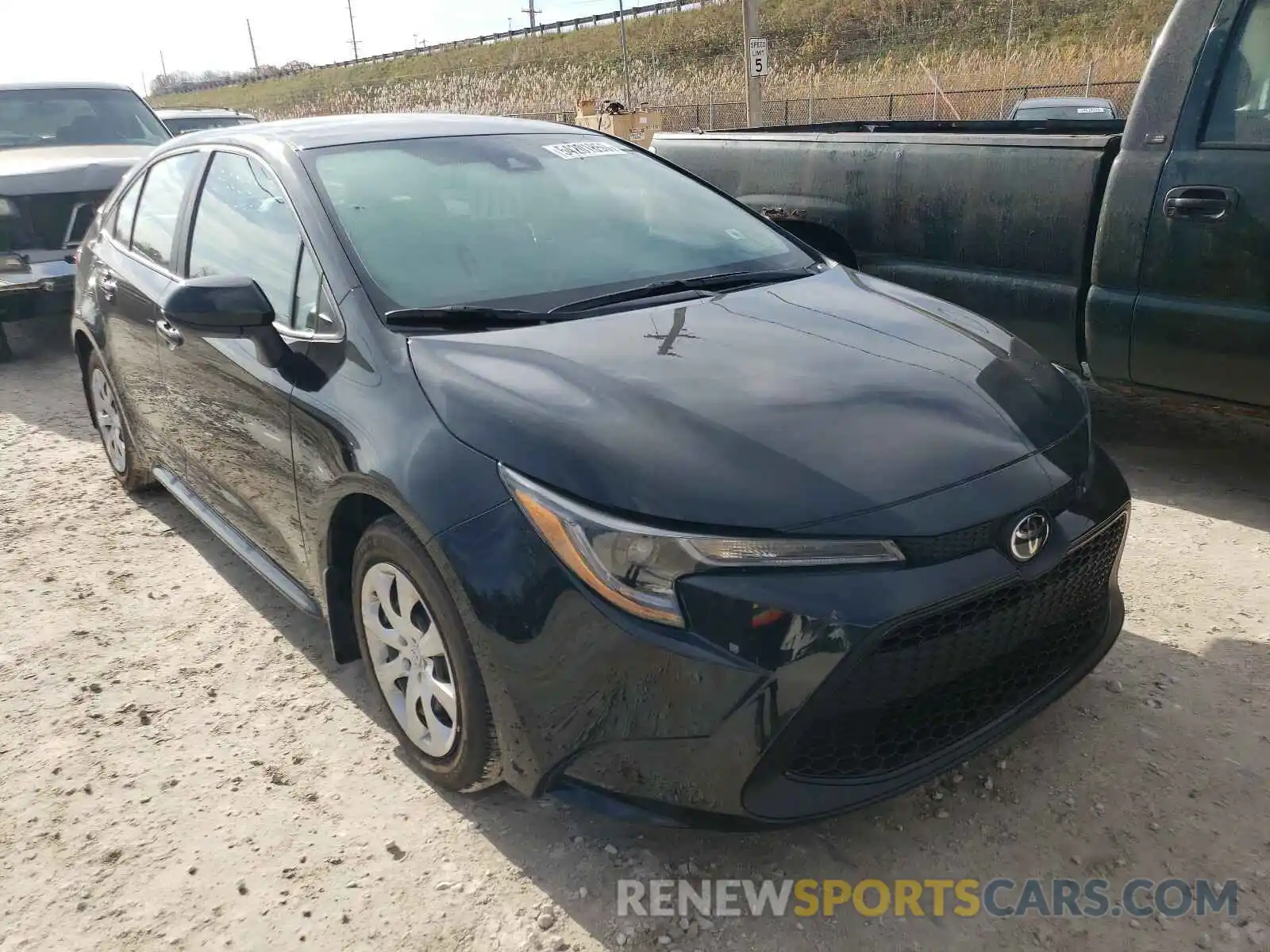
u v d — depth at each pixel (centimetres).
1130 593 348
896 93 2695
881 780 221
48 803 273
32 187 726
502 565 220
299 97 6162
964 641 221
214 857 251
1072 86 2064
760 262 340
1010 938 217
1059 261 431
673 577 206
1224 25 380
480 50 5659
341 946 224
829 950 216
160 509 470
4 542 439
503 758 233
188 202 379
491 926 227
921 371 259
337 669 331
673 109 2812
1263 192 366
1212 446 475
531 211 333
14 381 716
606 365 250
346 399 267
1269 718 280
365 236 297
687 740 208
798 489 212
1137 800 253
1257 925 217
